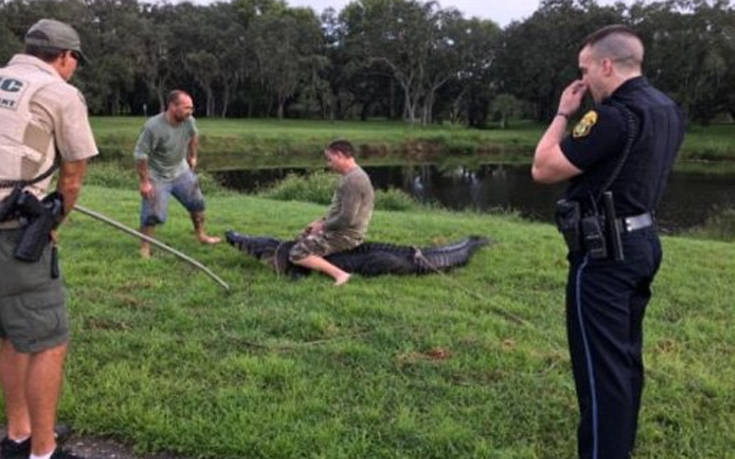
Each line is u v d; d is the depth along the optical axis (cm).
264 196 1569
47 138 298
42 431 312
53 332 307
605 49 291
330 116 7812
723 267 722
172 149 689
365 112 8194
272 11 7888
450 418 362
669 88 6025
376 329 485
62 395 373
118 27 6197
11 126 292
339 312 522
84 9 5897
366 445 335
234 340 461
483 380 414
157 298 544
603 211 288
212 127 5697
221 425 348
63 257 660
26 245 290
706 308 566
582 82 308
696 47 5756
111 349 438
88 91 5959
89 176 1627
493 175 3553
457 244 698
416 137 5569
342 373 416
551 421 367
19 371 324
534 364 434
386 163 4400
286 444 333
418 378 413
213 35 6975
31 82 296
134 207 1003
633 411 309
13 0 5541
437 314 520
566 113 306
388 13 7144
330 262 619
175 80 7288
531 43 6894
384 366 428
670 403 389
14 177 293
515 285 621
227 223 890
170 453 333
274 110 7912
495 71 7256
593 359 294
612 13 6362
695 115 6188
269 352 444
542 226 1080
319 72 7706
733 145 4906
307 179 1748
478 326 501
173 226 834
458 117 7681
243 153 4662
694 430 361
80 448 336
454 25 7081
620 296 292
